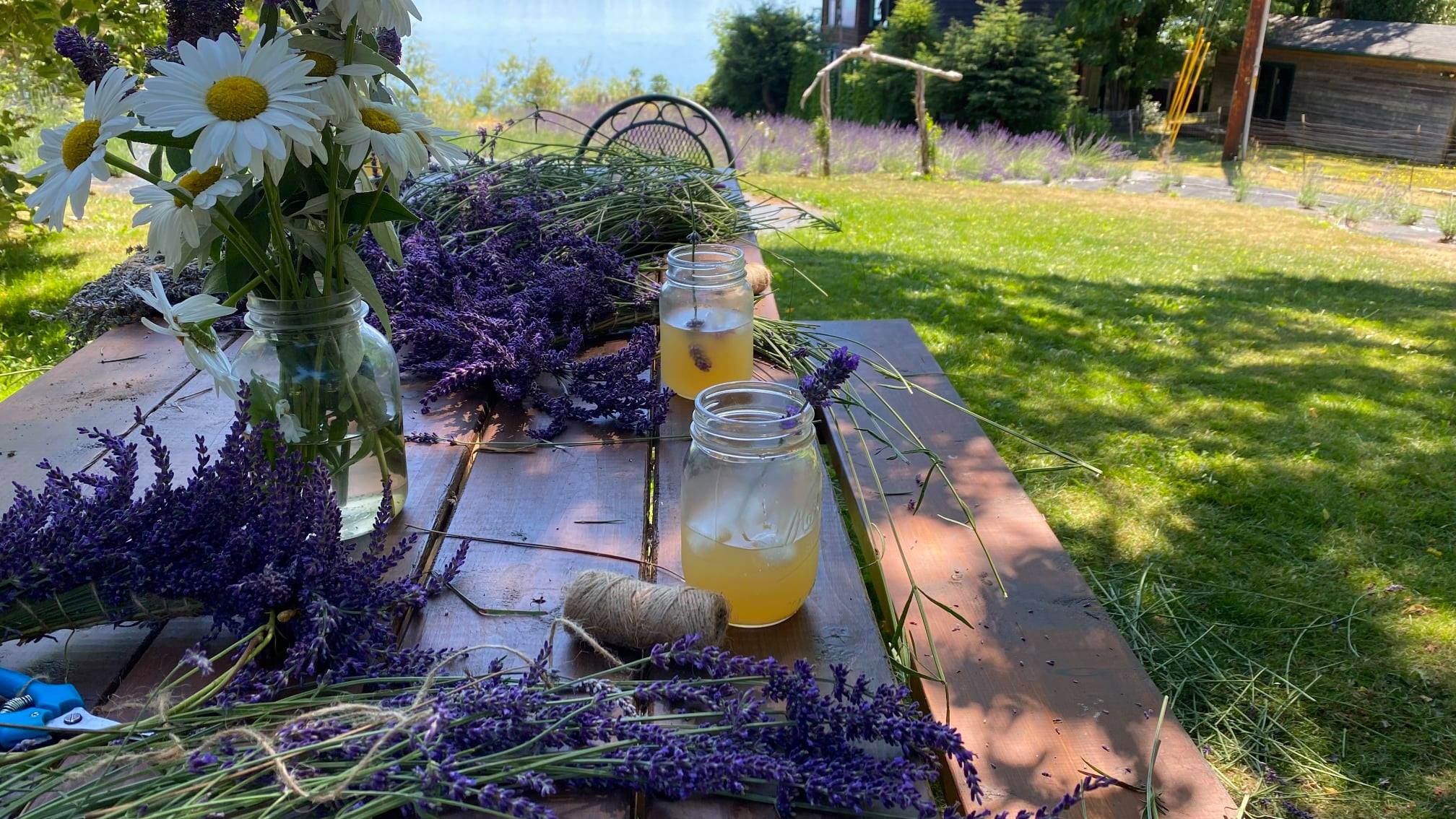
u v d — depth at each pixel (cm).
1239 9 1570
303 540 86
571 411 142
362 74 89
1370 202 863
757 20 1650
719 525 92
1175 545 275
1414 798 185
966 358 426
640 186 239
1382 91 1384
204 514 86
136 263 204
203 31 96
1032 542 123
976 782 71
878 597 121
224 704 73
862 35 1722
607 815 72
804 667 77
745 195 310
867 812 73
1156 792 84
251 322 97
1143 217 801
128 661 90
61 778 67
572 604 90
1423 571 263
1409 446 341
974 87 1331
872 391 171
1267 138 1515
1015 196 896
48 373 162
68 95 445
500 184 238
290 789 63
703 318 144
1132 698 95
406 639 93
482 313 163
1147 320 488
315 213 96
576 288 172
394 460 111
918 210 792
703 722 81
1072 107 1376
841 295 517
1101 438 346
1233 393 390
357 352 101
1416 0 1831
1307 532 283
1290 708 209
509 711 72
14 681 80
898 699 78
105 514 85
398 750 70
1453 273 616
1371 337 468
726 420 91
